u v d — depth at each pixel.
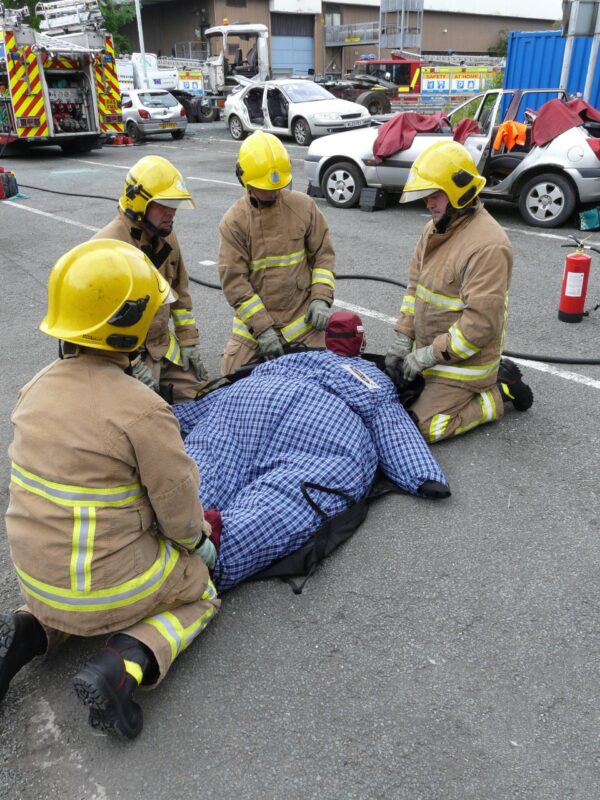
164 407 2.05
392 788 2.01
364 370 3.55
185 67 28.91
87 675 2.00
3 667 2.14
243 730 2.20
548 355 5.03
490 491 3.41
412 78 25.50
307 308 4.31
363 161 10.07
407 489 3.35
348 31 41.91
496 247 3.36
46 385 2.05
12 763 2.12
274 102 18.53
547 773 2.04
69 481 1.99
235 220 4.00
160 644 2.20
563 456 3.71
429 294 3.67
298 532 2.88
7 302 6.67
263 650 2.51
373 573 2.88
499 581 2.81
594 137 8.62
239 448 3.21
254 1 40.38
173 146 19.23
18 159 17.22
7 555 3.10
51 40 16.16
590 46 11.96
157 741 2.17
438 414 3.77
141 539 2.16
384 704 2.28
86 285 1.91
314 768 2.07
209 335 5.70
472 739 2.15
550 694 2.30
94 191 12.39
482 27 50.00
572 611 2.65
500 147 9.26
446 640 2.53
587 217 8.71
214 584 2.69
